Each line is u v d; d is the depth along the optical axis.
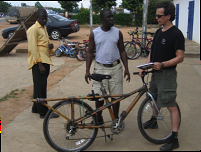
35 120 3.87
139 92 3.19
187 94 4.96
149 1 24.39
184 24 14.71
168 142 3.03
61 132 3.29
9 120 3.84
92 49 3.35
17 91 5.33
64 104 2.90
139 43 8.90
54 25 13.70
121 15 24.59
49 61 3.89
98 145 3.14
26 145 3.12
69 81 6.11
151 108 3.23
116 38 3.27
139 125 3.04
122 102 4.61
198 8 11.53
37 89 3.89
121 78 3.40
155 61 3.11
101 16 3.18
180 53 2.86
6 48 9.30
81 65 7.95
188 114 4.00
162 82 3.00
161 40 3.00
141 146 3.10
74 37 15.22
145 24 9.30
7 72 7.00
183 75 6.44
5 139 3.25
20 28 8.59
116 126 3.04
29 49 3.75
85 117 2.94
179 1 16.20
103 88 3.05
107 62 3.27
